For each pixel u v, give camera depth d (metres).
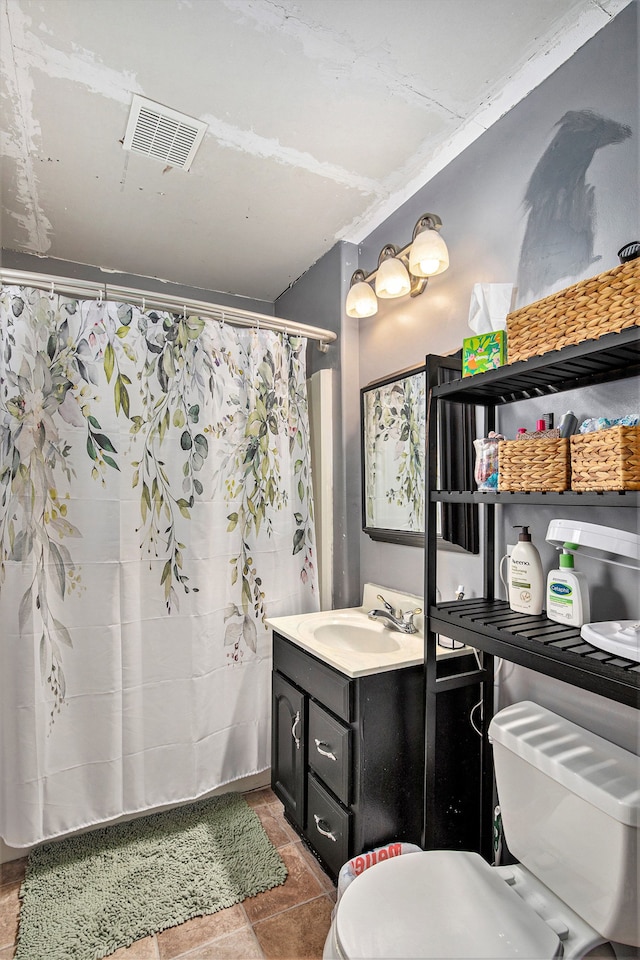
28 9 1.20
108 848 1.75
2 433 1.69
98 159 1.74
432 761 1.44
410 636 1.78
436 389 1.45
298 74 1.41
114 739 1.81
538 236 1.45
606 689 0.96
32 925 1.44
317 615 2.07
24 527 1.69
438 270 1.72
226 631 2.04
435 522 1.46
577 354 1.06
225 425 2.05
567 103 1.36
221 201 1.99
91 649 1.79
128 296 1.91
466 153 1.71
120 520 1.83
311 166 1.80
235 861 1.69
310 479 2.28
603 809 1.01
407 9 1.23
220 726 2.02
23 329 1.72
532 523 1.45
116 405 1.85
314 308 2.52
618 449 0.99
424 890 1.12
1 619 1.69
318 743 1.63
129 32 1.27
